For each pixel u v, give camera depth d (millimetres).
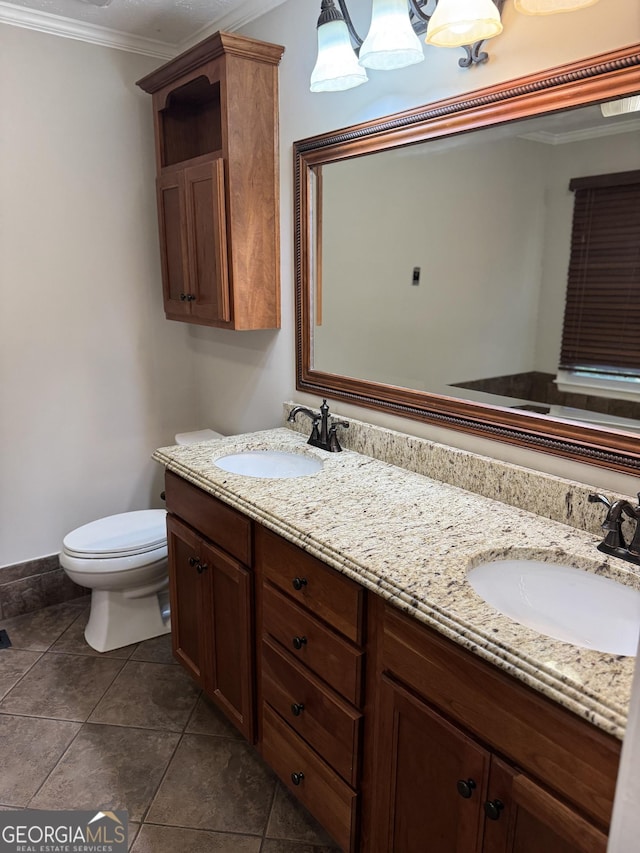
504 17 1381
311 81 1669
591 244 1375
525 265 1498
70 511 2740
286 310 2246
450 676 1044
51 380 2582
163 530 2428
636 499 1272
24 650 2381
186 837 1589
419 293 1760
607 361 1358
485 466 1559
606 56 1203
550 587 1241
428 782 1131
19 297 2439
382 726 1229
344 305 1995
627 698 816
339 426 2037
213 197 2086
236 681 1786
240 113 2012
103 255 2619
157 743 1912
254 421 2568
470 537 1312
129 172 2619
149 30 2404
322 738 1422
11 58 2252
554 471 1436
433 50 1553
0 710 2039
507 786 960
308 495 1584
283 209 2164
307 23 1921
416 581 1120
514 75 1386
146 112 2615
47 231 2455
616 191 1328
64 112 2406
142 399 2861
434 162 1652
